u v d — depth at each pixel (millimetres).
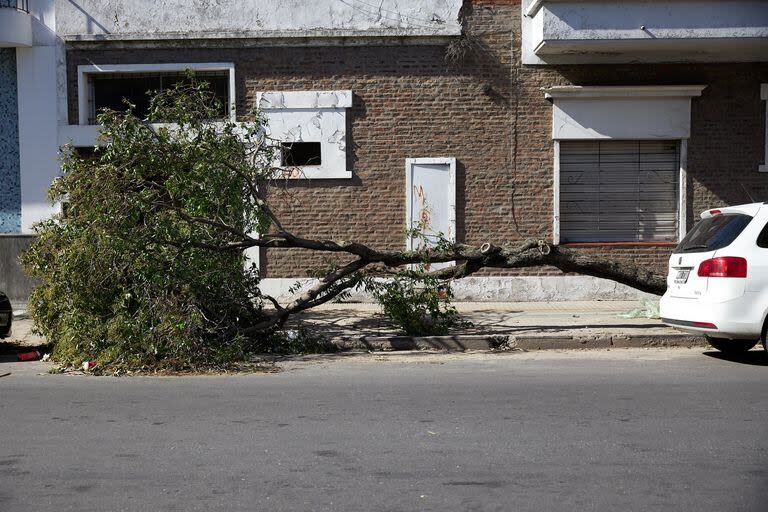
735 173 14828
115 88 15250
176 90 11523
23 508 4816
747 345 10219
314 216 15000
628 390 7938
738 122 14781
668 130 14734
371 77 14922
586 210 15109
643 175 15062
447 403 7430
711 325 8898
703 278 9062
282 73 14938
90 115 15227
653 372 8945
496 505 4785
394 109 14945
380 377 8836
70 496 5016
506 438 6211
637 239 15109
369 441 6164
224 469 5512
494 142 14945
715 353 10328
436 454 5812
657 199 15062
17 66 14977
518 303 14820
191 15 14922
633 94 14609
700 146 14820
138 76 15219
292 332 11148
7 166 15188
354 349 11016
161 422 6816
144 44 14914
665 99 14688
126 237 9875
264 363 9961
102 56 15000
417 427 6562
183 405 7477
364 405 7383
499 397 7672
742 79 14750
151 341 9617
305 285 14961
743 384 8195
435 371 9195
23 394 8078
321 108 14875
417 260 11617
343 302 14781
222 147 10820
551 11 13750
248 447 6035
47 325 10812
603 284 14977
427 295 11453
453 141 14945
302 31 14797
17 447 6082
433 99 14930
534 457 5711
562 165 15047
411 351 10859
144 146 10344
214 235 10875
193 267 10211
